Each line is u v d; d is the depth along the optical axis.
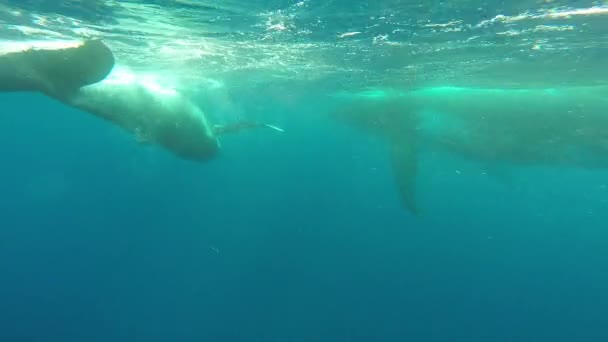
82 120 46.81
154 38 11.33
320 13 8.15
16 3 8.48
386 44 10.78
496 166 15.42
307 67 15.48
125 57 14.34
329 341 17.91
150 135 9.13
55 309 23.11
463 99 14.45
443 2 7.16
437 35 9.55
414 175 14.63
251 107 30.69
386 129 16.91
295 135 51.56
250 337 18.66
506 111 13.56
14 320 22.02
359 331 18.67
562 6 7.14
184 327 20.25
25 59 6.46
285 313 20.11
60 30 10.52
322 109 28.44
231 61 15.20
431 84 15.41
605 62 11.21
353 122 19.00
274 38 10.82
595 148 12.95
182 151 9.52
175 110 9.46
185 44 12.16
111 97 8.86
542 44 10.07
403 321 19.78
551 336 20.38
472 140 14.91
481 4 7.18
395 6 7.49
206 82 20.83
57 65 6.63
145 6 8.27
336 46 11.45
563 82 13.48
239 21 9.07
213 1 7.66
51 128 60.56
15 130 65.75
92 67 6.71
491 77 13.84
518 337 19.67
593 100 12.28
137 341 19.62
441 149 16.50
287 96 25.03
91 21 9.60
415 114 16.02
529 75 13.11
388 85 16.33
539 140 13.47
